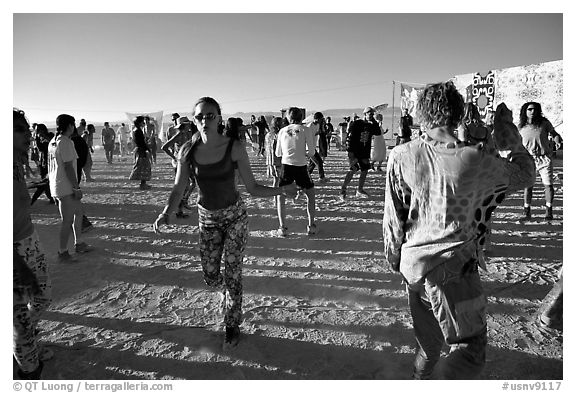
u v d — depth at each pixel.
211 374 2.59
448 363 1.89
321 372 2.59
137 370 2.63
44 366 2.66
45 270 2.61
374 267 4.41
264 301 3.61
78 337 3.02
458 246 1.84
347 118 22.83
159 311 3.44
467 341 1.88
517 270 4.20
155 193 9.61
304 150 5.41
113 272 4.32
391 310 3.41
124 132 22.14
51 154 4.43
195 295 3.75
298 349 2.85
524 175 1.87
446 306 1.89
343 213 7.02
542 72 14.44
